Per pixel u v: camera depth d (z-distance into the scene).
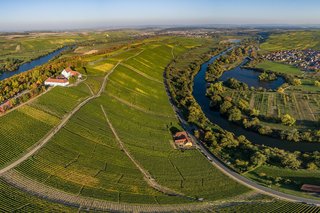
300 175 157.25
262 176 156.00
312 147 192.00
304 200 137.88
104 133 185.88
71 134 173.50
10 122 167.88
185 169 162.75
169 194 140.50
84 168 149.25
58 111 194.25
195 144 189.88
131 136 191.50
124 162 162.12
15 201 118.31
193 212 127.44
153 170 159.12
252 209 130.50
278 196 140.88
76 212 118.69
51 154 152.75
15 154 147.38
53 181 135.50
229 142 184.75
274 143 197.50
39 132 168.50
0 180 127.75
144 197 135.62
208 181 152.62
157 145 186.12
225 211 129.00
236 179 154.38
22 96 195.38
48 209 117.62
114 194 134.50
